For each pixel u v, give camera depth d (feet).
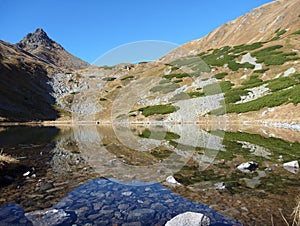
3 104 191.93
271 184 22.77
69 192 21.42
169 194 20.49
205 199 19.24
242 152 39.99
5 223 15.57
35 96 235.81
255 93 125.59
